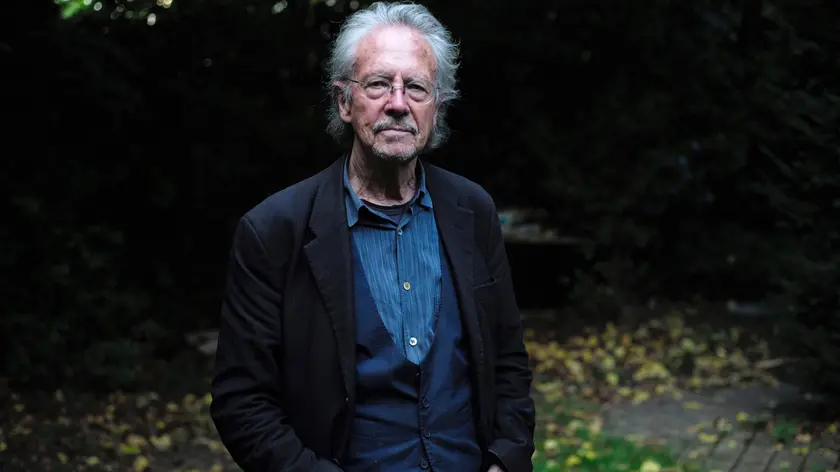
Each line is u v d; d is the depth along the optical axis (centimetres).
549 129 865
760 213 870
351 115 221
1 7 637
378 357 214
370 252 219
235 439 213
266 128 840
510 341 235
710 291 896
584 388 684
